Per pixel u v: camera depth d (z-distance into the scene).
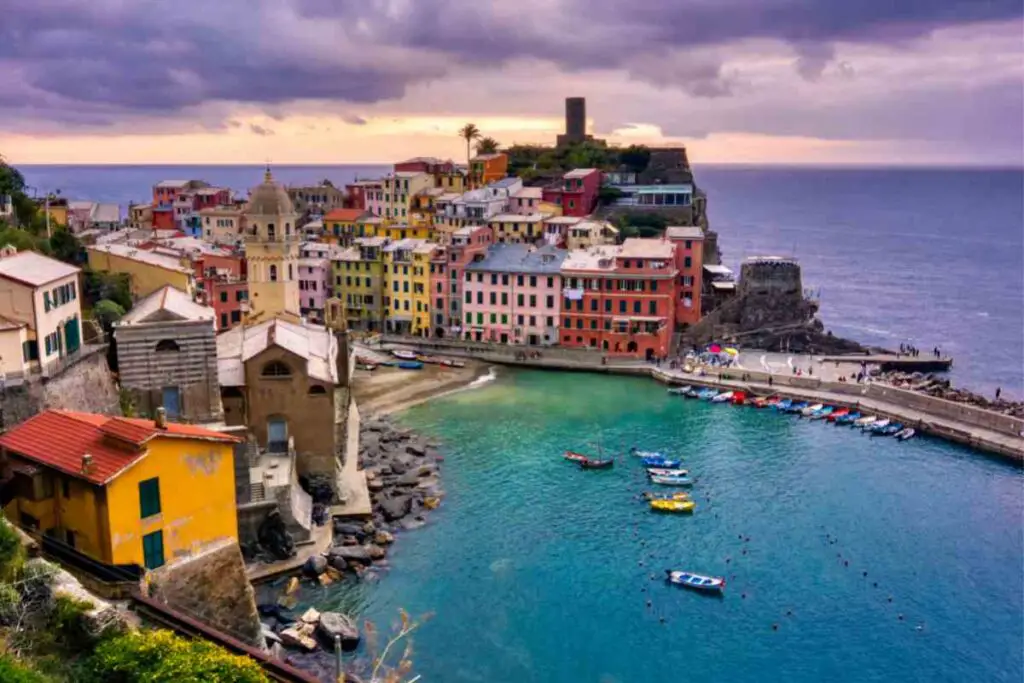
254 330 101.06
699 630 72.56
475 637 70.62
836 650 70.00
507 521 91.81
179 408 80.19
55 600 43.88
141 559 52.97
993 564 83.62
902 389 134.00
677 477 103.12
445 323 173.62
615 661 68.12
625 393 141.88
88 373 76.62
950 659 69.00
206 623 55.59
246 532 77.62
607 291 161.00
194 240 174.50
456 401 136.25
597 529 90.31
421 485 100.75
